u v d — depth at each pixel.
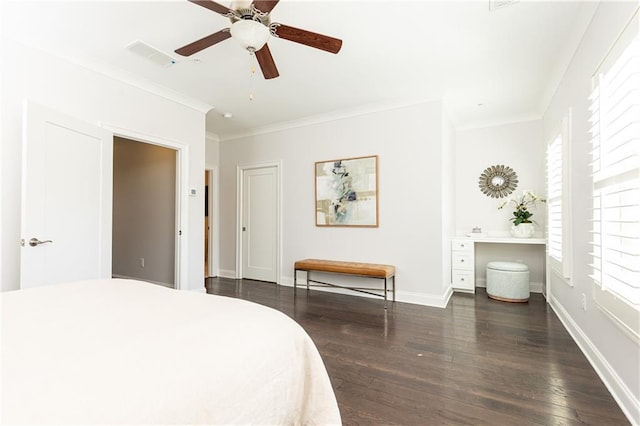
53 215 2.39
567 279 2.73
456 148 4.78
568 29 2.32
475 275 4.67
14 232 2.33
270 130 4.90
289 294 4.14
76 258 2.57
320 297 3.97
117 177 4.97
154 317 1.04
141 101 3.26
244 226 5.25
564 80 2.87
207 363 0.77
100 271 2.79
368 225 4.03
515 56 2.72
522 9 2.11
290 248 4.69
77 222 2.59
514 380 1.92
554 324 2.94
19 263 2.35
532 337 2.61
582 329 2.36
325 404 1.07
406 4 2.06
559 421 1.53
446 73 3.06
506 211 4.46
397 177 3.85
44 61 2.51
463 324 2.94
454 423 1.52
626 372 1.62
